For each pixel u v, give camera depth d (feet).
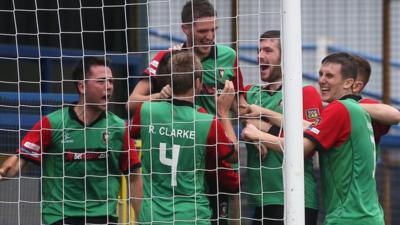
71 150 52.54
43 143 52.65
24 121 58.80
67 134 52.54
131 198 52.54
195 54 53.26
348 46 97.55
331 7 97.60
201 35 53.78
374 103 52.08
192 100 51.39
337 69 52.01
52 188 52.85
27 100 58.80
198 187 50.98
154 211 50.83
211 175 52.37
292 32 48.29
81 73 52.26
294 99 48.24
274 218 53.01
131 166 52.37
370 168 50.08
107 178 52.60
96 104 52.19
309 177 53.01
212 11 53.78
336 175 49.90
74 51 65.72
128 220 54.19
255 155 53.31
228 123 52.21
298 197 48.14
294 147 48.16
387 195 85.40
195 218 50.49
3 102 58.70
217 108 52.42
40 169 56.29
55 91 63.93
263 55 53.21
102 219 52.70
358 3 96.63
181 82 50.80
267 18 89.81
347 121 49.60
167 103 51.39
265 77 53.78
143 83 54.65
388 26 92.84
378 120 51.52
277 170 52.80
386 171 86.07
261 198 52.75
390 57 93.35
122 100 65.26
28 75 64.08
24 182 57.57
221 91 54.19
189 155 50.80
